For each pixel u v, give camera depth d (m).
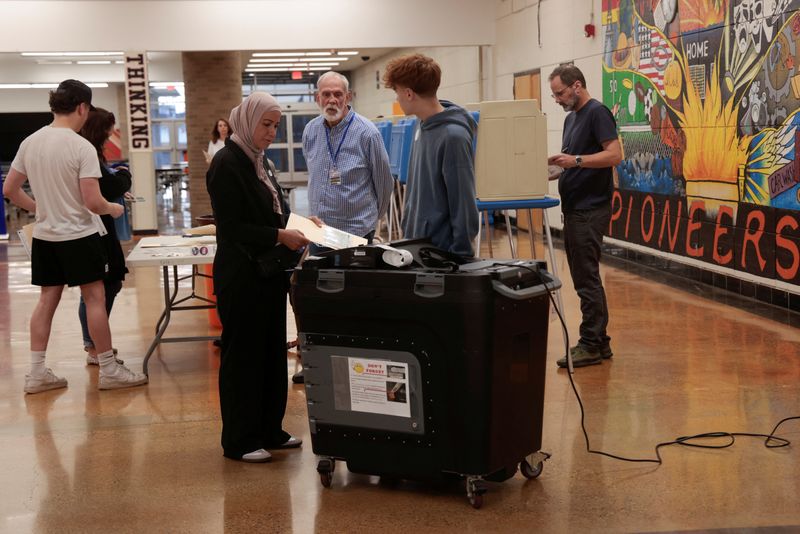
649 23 8.40
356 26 13.27
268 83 26.06
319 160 4.67
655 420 3.99
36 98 22.19
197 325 6.46
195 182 16.42
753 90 6.64
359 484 3.31
